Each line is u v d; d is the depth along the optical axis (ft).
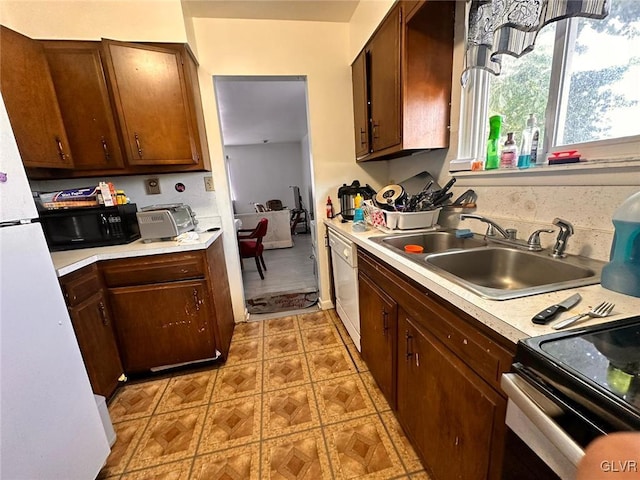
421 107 5.01
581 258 3.06
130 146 5.58
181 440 4.28
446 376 2.74
